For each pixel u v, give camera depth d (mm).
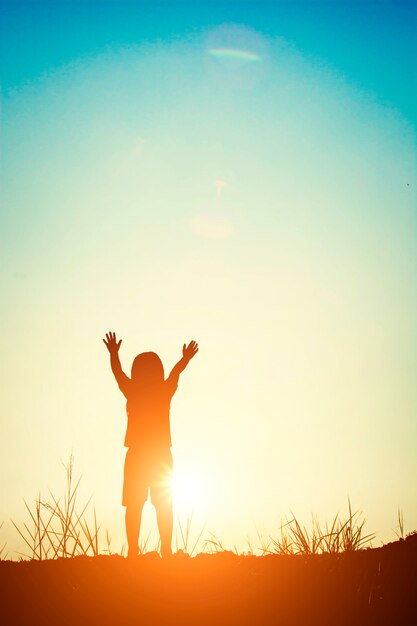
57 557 7906
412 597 6902
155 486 7754
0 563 7789
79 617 6539
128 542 7770
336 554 8062
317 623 6520
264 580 7320
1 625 6383
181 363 8125
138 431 7844
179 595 6965
